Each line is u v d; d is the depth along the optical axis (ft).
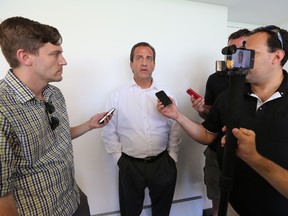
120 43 5.73
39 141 2.52
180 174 6.76
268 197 2.83
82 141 5.80
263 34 2.77
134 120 5.15
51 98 3.13
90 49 5.53
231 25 7.86
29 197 2.48
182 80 6.43
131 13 5.72
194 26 6.31
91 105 5.73
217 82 5.22
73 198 3.15
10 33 2.46
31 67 2.60
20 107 2.39
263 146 2.78
